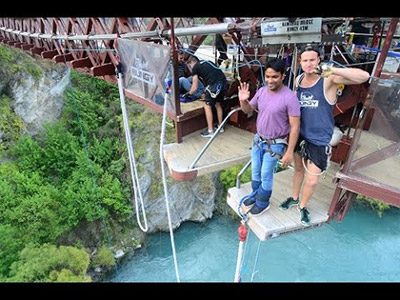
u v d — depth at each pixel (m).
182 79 5.35
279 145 2.92
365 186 3.04
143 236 15.10
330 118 2.86
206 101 4.73
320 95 2.75
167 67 4.25
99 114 19.36
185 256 14.44
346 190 3.51
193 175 4.08
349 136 4.49
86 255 12.28
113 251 14.16
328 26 4.24
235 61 5.31
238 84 5.29
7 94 17.84
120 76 5.40
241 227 3.58
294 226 3.30
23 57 18.08
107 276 13.49
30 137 17.02
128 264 14.05
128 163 16.36
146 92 5.07
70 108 18.58
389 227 15.09
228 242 15.15
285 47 4.14
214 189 16.28
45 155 16.23
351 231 14.92
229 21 4.29
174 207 15.45
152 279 13.43
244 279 12.86
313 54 2.57
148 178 15.47
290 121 2.69
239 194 3.89
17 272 11.08
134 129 17.14
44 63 18.73
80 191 14.78
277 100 2.72
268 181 3.14
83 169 15.97
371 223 15.33
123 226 14.95
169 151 4.56
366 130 3.01
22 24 10.27
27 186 14.26
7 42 11.95
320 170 3.05
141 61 4.89
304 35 3.23
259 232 3.29
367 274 12.85
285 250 14.19
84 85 19.72
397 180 2.94
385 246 14.09
